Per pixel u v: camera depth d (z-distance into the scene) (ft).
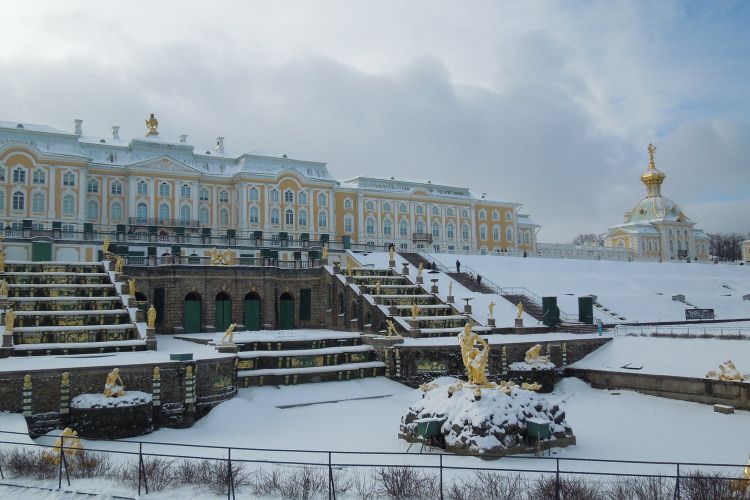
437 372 149.89
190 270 188.34
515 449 91.25
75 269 173.17
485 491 65.67
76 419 101.35
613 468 85.05
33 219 246.88
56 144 258.37
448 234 360.69
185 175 280.92
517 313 199.21
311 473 69.56
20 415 100.48
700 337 153.17
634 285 271.08
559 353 160.86
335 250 255.91
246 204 289.74
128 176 270.46
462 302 200.23
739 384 125.59
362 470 77.25
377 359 154.81
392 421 116.47
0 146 242.58
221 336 164.55
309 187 307.99
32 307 147.54
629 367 151.02
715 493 61.77
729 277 322.14
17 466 71.26
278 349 149.79
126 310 151.12
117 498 63.46
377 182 344.28
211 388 120.47
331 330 202.59
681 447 99.09
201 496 65.10
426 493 65.31
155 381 111.24
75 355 125.08
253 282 200.34
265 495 65.26
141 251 220.02
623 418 121.29
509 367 152.66
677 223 457.27
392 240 339.57
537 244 411.95
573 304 224.74
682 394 135.03
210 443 99.60
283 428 111.75
